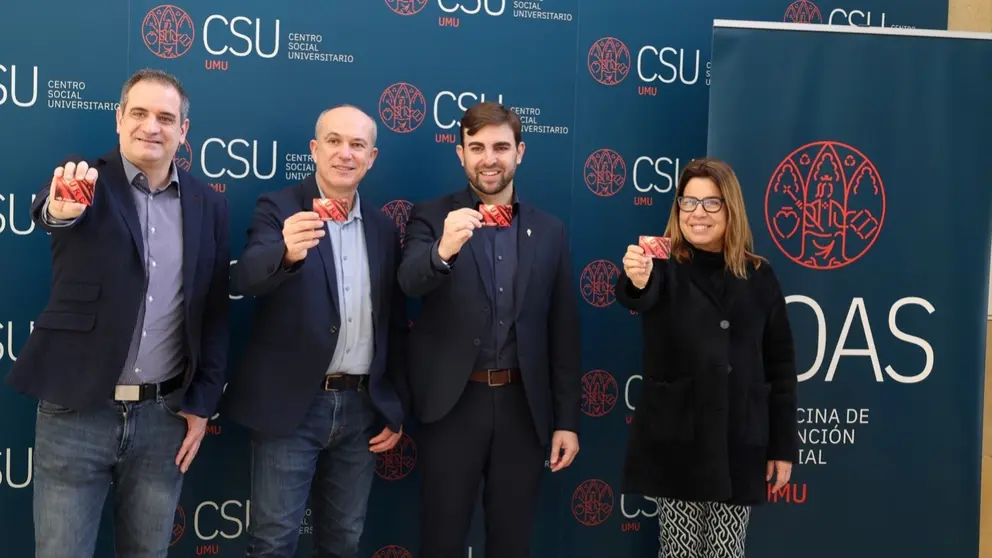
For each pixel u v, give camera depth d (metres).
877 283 2.93
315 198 2.50
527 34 3.13
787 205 2.88
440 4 3.07
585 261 3.19
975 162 2.94
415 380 2.55
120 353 2.22
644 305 2.39
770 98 2.87
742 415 2.38
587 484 3.20
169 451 2.38
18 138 2.85
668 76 3.22
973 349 2.96
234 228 2.98
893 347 2.94
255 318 2.52
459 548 2.53
